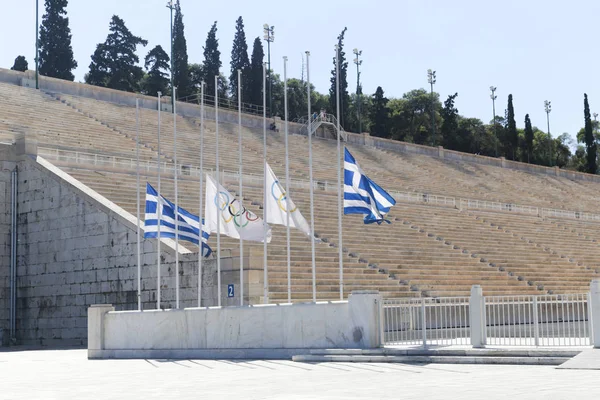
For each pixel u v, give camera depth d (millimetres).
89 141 42938
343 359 19719
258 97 85625
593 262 48562
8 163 34938
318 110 94812
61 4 75938
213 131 55281
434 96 98812
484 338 19281
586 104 103062
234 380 16406
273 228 34875
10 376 19062
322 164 55375
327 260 32312
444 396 12484
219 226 24859
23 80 51750
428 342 20891
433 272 35594
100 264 31297
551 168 81625
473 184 65312
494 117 94750
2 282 34281
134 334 24234
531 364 17656
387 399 12320
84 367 21375
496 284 37312
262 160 50812
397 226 41875
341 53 89250
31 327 33781
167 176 39688
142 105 56438
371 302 20000
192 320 23062
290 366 19172
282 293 27188
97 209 31672
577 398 11820
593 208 71062
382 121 94812
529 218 55906
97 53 81062
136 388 15398
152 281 29203
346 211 22172
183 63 81000
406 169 63281
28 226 34406
